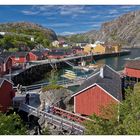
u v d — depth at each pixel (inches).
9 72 2030.0
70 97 1165.1
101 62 3447.3
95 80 1108.5
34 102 1228.5
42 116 1027.3
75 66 2847.0
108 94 1034.7
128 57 3907.5
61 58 3257.9
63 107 1131.9
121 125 530.6
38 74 2496.3
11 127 537.3
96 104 1058.7
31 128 1011.9
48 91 1185.4
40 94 1258.6
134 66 1792.6
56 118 977.5
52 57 3312.0
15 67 2284.7
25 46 3489.2
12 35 3693.4
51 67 2758.4
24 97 1277.1
